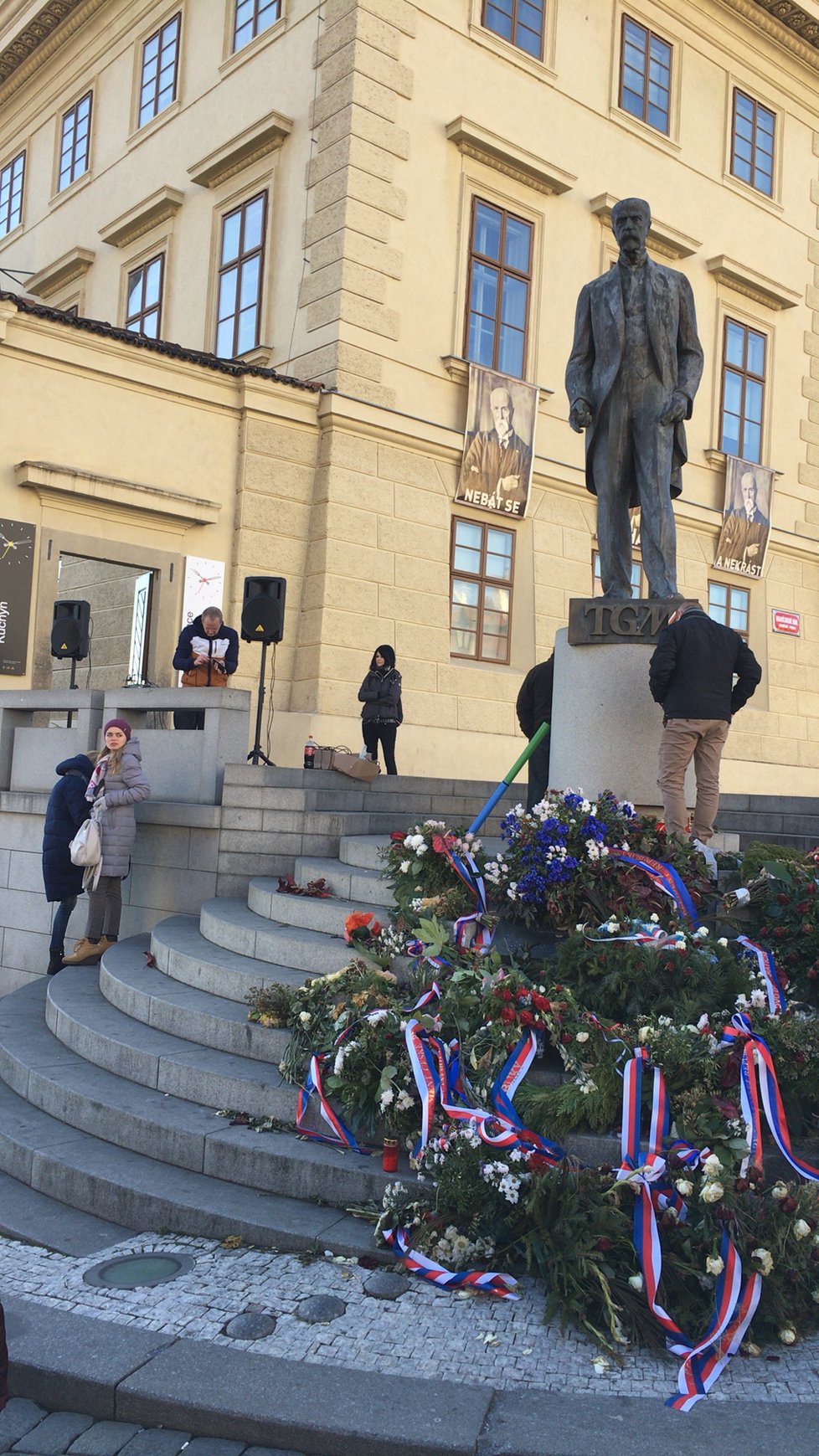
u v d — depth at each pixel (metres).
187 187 17.16
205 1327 3.79
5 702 10.40
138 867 8.79
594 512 17.36
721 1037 4.45
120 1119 5.24
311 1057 5.00
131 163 18.52
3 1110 5.82
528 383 16.44
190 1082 5.37
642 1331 3.73
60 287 20.34
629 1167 4.04
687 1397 3.39
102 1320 3.86
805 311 20.89
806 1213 3.91
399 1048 4.64
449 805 10.03
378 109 14.75
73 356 12.71
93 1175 4.88
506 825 5.69
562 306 17.05
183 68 17.55
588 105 17.28
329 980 5.26
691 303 7.27
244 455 14.00
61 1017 6.59
